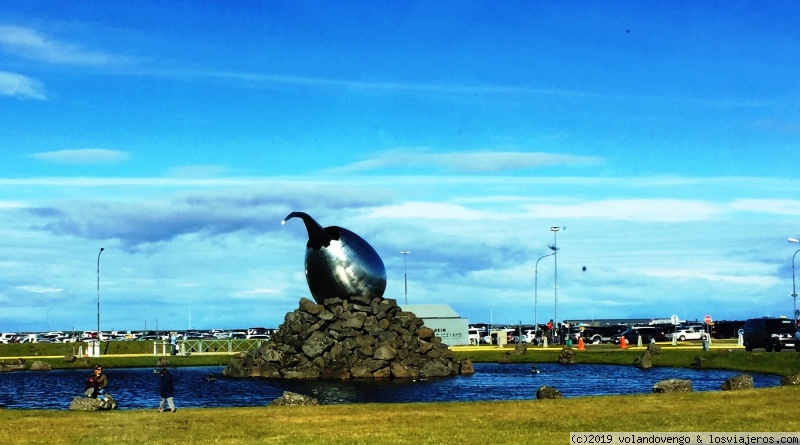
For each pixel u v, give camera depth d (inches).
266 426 1239.5
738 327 5876.0
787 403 1389.0
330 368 2623.0
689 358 2942.9
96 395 1641.2
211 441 1114.7
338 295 2812.5
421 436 1133.1
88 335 6722.4
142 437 1151.6
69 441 1122.0
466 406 1456.7
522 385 2289.6
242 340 4173.2
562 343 5044.3
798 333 3046.3
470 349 3966.5
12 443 1107.9
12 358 3627.0
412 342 2773.1
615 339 5064.0
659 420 1237.1
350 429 1203.2
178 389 2252.7
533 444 1065.5
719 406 1374.3
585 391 2085.4
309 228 2802.7
